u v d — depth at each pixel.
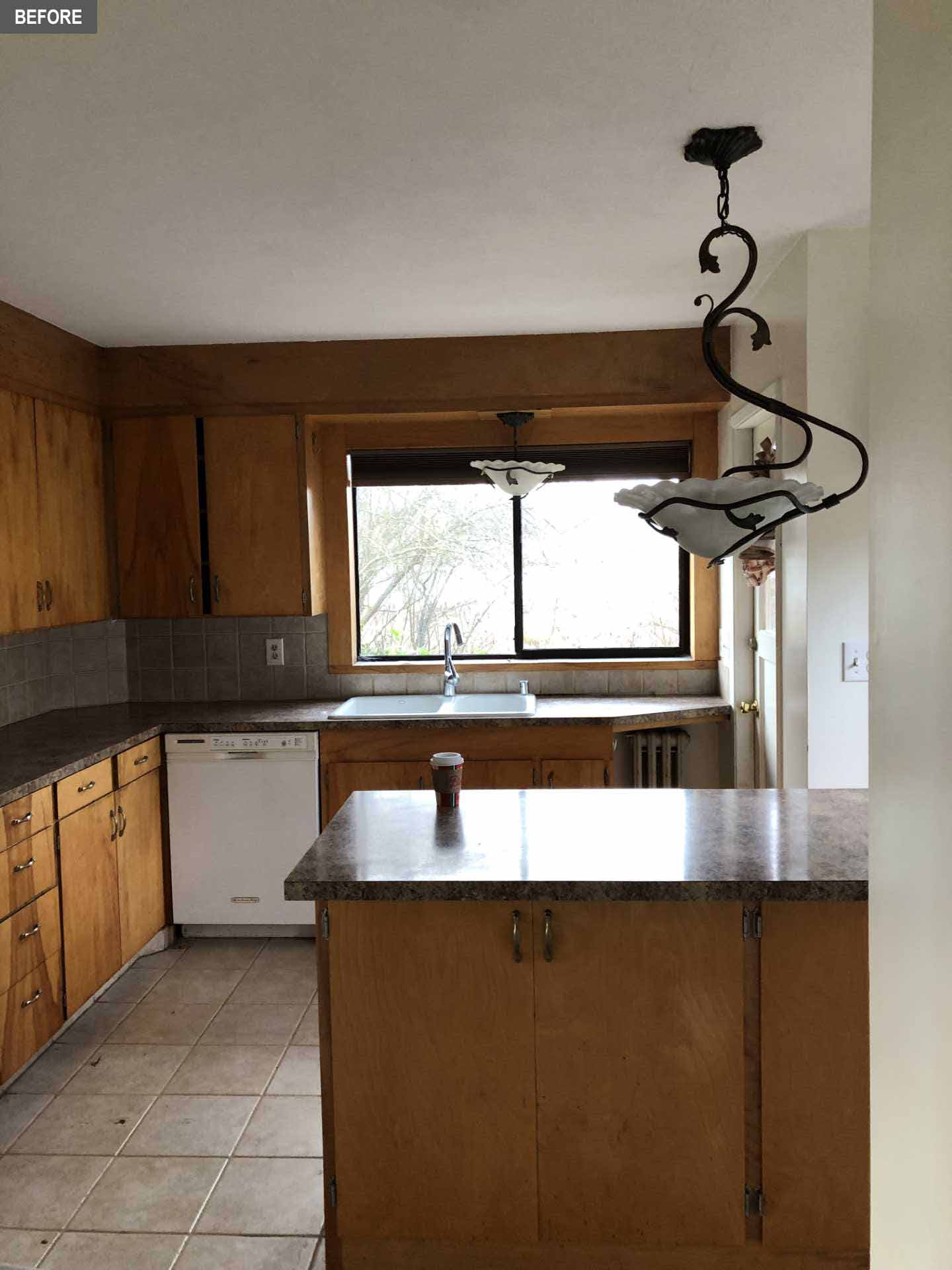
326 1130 2.20
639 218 2.78
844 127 2.20
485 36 1.79
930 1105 0.83
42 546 3.82
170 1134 2.81
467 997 2.14
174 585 4.41
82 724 4.14
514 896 2.05
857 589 2.97
